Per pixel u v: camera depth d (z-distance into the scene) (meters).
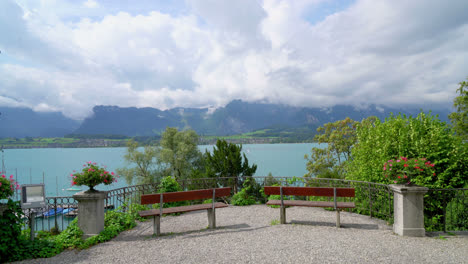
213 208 6.44
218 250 4.79
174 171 34.38
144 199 5.96
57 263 4.47
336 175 10.45
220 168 13.26
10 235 4.71
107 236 5.70
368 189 7.85
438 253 4.52
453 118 20.20
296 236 5.52
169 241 5.44
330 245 4.92
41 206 5.06
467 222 6.98
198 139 35.62
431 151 8.45
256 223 6.88
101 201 5.81
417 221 5.50
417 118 9.34
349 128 28.83
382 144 9.15
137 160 33.12
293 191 6.60
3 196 4.60
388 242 5.09
